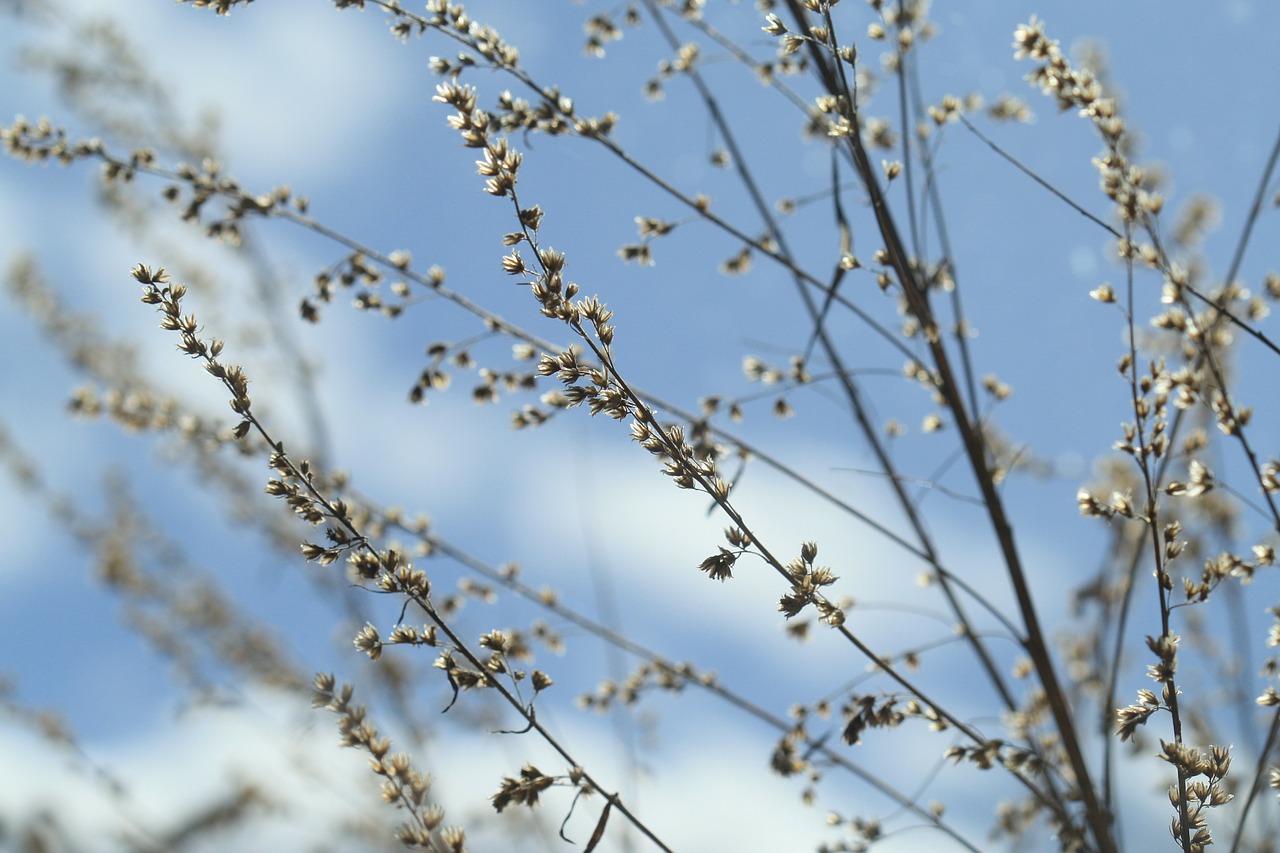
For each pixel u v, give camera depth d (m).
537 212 1.76
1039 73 2.15
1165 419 1.94
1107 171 2.04
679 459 1.72
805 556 1.79
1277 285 2.42
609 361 1.74
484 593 3.14
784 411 3.03
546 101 2.66
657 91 3.20
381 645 1.81
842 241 2.81
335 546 1.81
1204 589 1.87
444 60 2.59
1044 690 2.44
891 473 2.82
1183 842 1.78
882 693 2.25
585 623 2.95
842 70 2.41
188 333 1.80
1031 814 2.73
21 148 2.95
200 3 2.62
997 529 2.61
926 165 2.93
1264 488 1.82
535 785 1.82
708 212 2.83
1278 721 1.86
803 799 2.71
